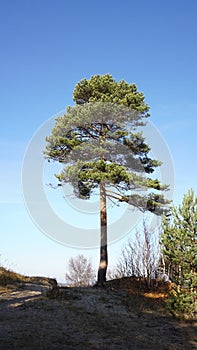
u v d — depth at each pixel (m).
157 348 9.08
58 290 13.70
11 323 9.60
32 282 16.19
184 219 13.04
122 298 14.34
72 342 8.74
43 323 9.88
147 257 17.59
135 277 17.92
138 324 11.21
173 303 12.59
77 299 13.07
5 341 8.20
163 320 12.01
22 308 11.08
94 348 8.55
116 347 8.81
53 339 8.77
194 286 12.52
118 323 10.97
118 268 19.53
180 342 9.80
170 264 16.34
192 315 12.30
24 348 7.89
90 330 9.87
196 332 10.88
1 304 11.41
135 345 9.14
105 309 12.31
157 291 16.16
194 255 12.66
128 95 16.95
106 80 18.06
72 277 34.91
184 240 12.84
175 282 12.91
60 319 10.41
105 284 16.52
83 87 18.08
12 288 14.04
